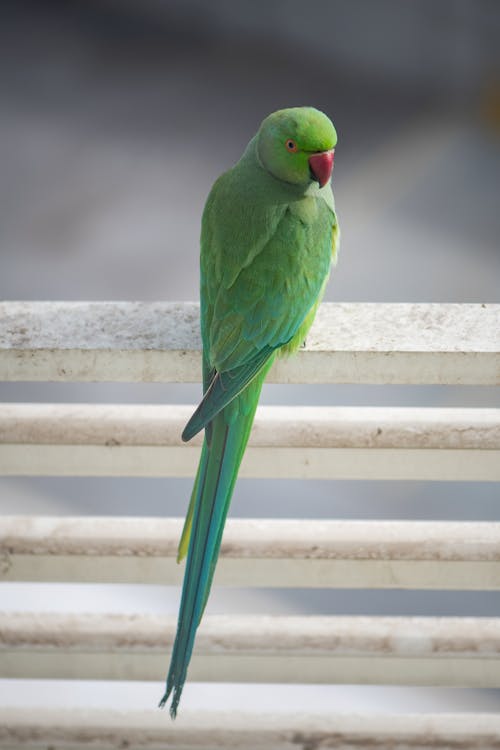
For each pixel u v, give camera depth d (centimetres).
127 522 422
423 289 1623
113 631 429
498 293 1616
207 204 462
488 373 380
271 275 432
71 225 1753
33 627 429
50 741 445
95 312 401
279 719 446
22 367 386
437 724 443
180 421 399
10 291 1599
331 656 429
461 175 1930
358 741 445
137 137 2019
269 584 426
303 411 407
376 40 2189
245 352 412
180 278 1645
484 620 430
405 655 426
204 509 387
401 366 384
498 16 2131
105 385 1338
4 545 418
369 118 2111
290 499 1117
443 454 401
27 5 2416
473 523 421
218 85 2189
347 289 1623
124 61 2264
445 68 2158
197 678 438
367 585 422
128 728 445
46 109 2097
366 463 405
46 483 1134
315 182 453
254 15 2280
